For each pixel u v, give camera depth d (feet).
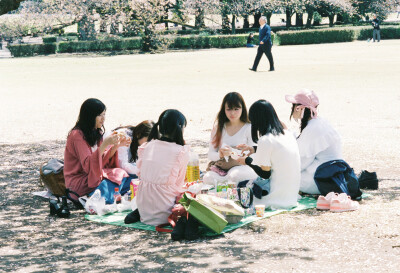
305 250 16.30
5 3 28.58
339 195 20.52
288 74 75.46
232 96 22.04
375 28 149.48
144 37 154.51
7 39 190.80
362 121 40.91
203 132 38.58
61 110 51.80
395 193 22.59
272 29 203.10
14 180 26.71
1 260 16.20
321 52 118.01
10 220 20.34
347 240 17.03
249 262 15.44
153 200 19.06
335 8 190.70
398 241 16.79
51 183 22.85
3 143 36.91
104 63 115.55
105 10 161.89
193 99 55.42
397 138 34.47
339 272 14.49
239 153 21.79
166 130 19.39
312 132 21.83
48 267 15.53
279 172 20.39
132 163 23.67
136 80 77.30
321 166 21.58
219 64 98.84
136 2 151.94
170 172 19.04
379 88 58.65
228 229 18.48
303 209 20.53
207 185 22.38
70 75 90.17
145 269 15.15
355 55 105.29
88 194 21.94
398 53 106.52
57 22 174.60
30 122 45.68
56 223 19.93
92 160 21.47
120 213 21.03
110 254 16.53
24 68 109.19
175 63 106.42
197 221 18.03
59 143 36.60
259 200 20.77
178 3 174.50
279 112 45.24
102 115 22.38
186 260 15.78
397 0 197.06
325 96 54.13
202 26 191.72
